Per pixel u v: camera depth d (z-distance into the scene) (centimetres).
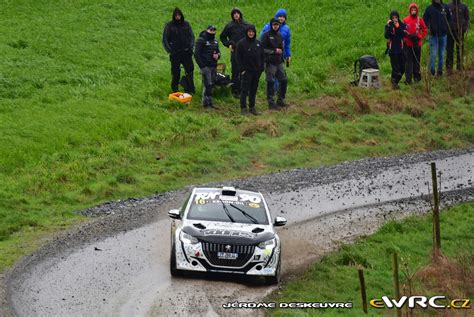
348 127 10319
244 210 5828
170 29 10612
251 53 10175
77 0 14525
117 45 12600
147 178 8362
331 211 7525
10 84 10456
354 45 13775
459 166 9244
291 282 5600
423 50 13138
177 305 4969
